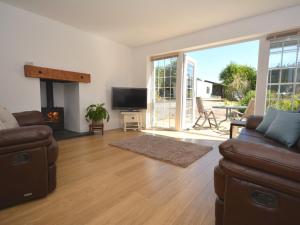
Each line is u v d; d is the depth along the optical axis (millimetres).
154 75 4789
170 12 2873
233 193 895
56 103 4086
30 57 2980
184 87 4359
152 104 4875
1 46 2664
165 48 4242
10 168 1306
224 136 3881
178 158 2467
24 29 2881
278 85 2891
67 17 3117
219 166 980
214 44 3621
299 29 2646
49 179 1553
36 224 1220
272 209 792
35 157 1411
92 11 2881
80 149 2875
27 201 1447
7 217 1278
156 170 2125
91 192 1632
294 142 1658
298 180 723
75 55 3629
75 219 1275
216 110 6781
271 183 772
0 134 1241
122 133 4125
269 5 2623
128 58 4855
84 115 3924
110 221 1262
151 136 3783
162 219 1291
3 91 2721
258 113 3084
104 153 2699
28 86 2979
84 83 3863
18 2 2627
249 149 856
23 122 2143
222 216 1032
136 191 1662
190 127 4828
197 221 1273
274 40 2877
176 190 1688
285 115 1875
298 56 2689
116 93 4352
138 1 2561
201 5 2646
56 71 3250
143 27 3504
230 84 7840
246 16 2982
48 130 1476
